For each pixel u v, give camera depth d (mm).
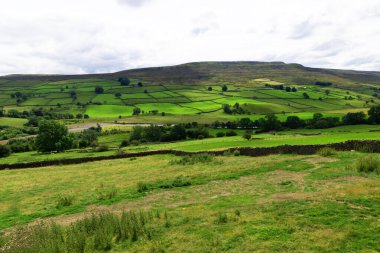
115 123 149000
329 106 173125
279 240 11258
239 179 25797
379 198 14680
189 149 59844
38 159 67000
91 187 31516
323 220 12625
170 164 43750
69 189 32188
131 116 166000
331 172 23109
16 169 58344
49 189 33625
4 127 139250
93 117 168750
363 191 16109
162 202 21141
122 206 21391
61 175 45156
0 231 18469
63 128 89375
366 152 31750
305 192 18391
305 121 117500
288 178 23406
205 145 65188
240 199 18750
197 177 28703
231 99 197125
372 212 13039
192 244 11859
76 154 74125
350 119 108000
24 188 35781
